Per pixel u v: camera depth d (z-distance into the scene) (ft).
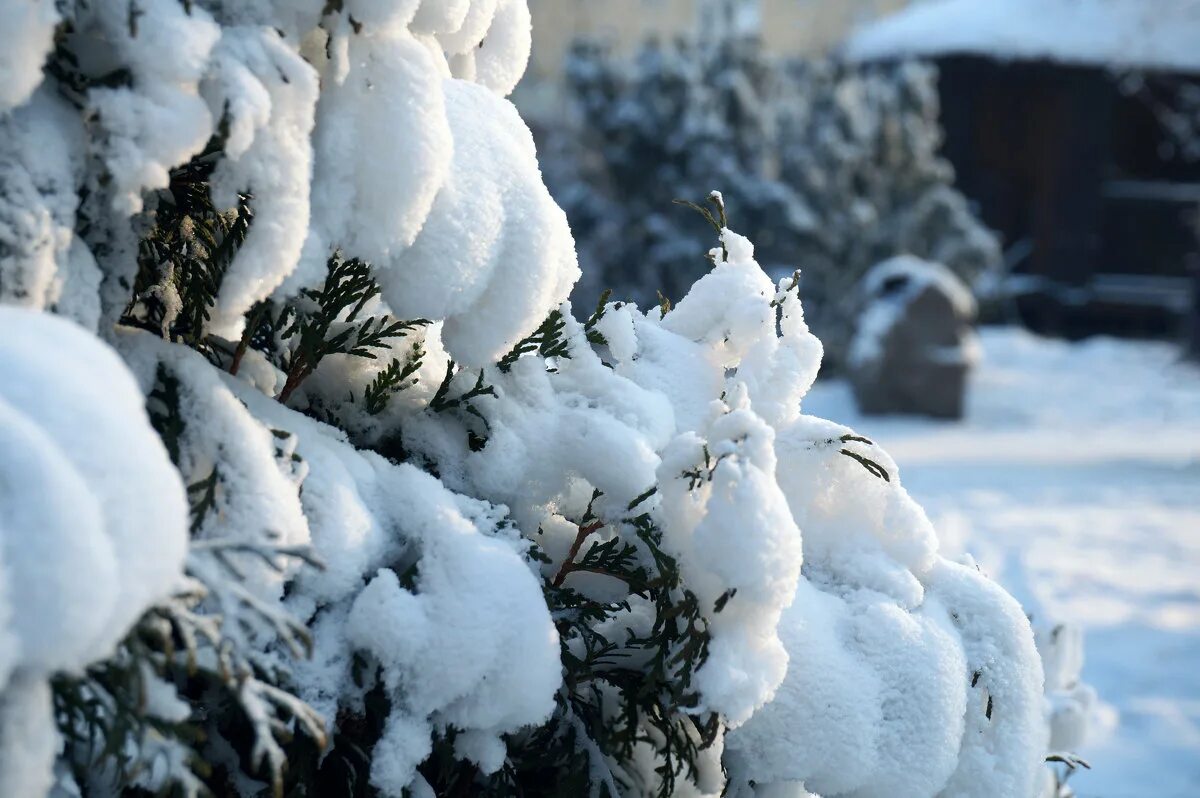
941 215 55.77
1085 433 45.39
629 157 49.96
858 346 47.16
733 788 4.98
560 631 4.74
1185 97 76.69
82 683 3.15
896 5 89.51
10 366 2.84
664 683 4.64
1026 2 78.02
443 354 5.10
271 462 3.86
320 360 4.67
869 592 5.20
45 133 3.44
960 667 5.17
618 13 82.84
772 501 4.28
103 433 2.84
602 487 4.76
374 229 3.87
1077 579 25.22
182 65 3.38
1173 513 31.91
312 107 3.64
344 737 4.19
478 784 4.72
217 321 4.42
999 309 75.82
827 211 52.21
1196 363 61.93
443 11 4.09
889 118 55.47
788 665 4.79
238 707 4.03
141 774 3.64
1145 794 15.25
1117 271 79.10
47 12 3.18
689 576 4.49
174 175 4.04
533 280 4.19
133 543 2.84
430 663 4.03
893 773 4.90
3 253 3.35
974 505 31.86
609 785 4.83
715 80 52.34
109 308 3.91
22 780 2.81
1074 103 76.48
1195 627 22.34
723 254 5.53
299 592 4.00
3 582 2.62
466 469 4.75
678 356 5.32
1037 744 5.44
